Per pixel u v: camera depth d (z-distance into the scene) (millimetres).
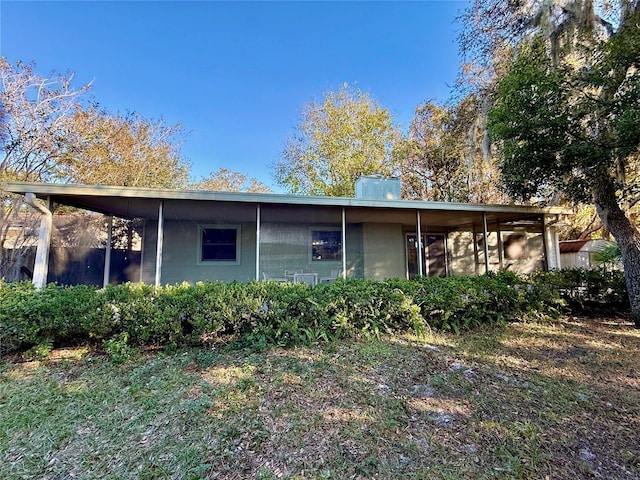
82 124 11570
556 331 5441
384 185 9328
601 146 5043
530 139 5551
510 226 10680
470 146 9125
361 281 5535
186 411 2826
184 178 16859
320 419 2721
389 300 5113
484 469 2170
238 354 4191
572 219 13500
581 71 5305
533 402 3051
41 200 6129
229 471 2146
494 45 8016
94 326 4133
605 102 4887
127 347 4148
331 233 9352
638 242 5770
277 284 5215
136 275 8648
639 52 4621
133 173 13812
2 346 4047
